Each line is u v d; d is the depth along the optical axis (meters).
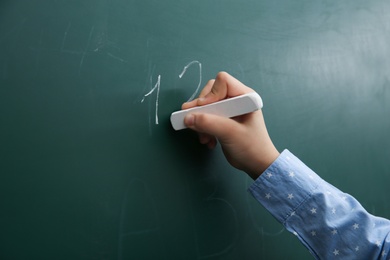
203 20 0.63
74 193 0.51
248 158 0.55
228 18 0.65
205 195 0.61
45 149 0.49
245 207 0.64
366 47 0.82
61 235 0.50
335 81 0.77
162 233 0.56
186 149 0.59
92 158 0.52
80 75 0.52
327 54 0.76
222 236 0.61
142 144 0.56
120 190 0.54
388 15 0.86
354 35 0.81
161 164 0.57
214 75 0.63
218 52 0.64
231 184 0.63
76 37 0.52
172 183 0.58
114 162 0.53
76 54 0.52
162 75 0.58
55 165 0.50
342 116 0.77
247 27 0.67
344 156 0.76
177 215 0.58
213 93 0.55
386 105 0.83
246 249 0.64
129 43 0.56
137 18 0.56
